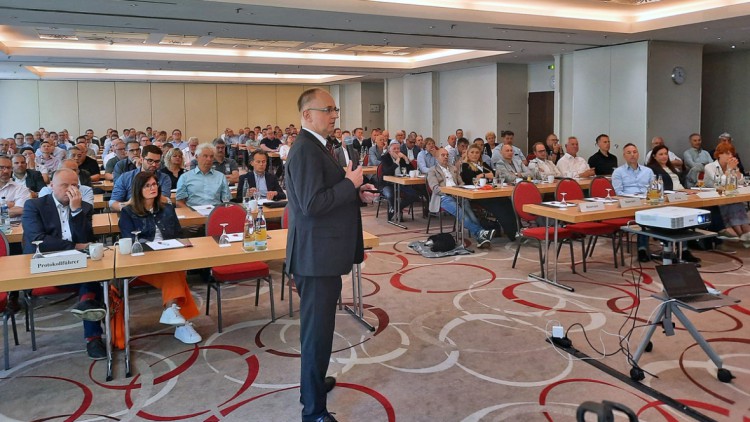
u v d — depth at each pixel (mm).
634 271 5609
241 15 7840
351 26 8773
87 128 19625
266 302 4910
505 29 9086
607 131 11266
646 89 10445
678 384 3172
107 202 6207
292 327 4289
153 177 4277
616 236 6391
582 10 9258
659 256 6129
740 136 12453
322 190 2561
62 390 3293
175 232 4410
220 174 6031
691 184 8570
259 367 3564
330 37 9867
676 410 2891
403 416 2898
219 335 4133
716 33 9656
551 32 9398
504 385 3225
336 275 2656
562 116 12289
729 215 6414
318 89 2729
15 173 6621
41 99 19000
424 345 3848
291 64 14477
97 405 3104
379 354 3711
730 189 5895
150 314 4637
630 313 4375
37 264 3092
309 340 2697
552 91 14156
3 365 3662
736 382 3182
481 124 15133
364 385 3266
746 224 6441
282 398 3145
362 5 7734
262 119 22141
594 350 3682
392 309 4625
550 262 6074
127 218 4262
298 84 22297
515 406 2979
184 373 3492
